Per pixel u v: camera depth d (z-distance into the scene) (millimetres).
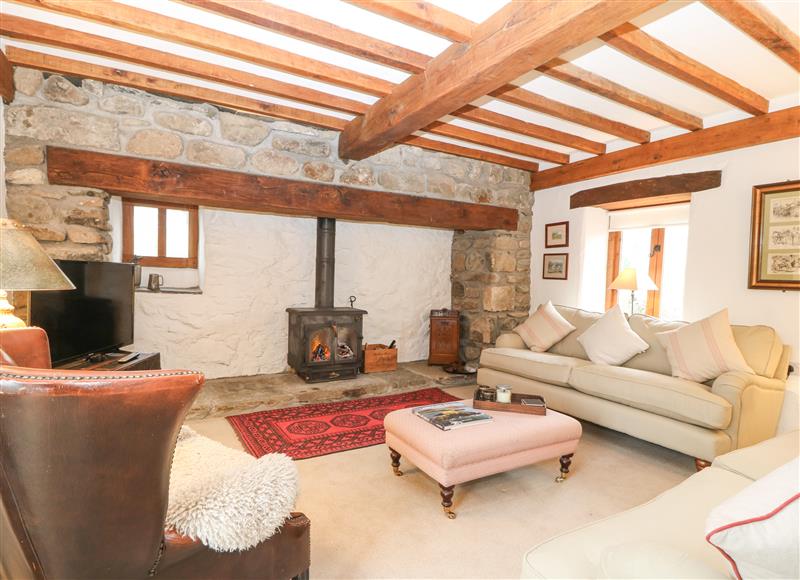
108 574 997
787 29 2062
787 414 2938
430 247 5312
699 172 3561
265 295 4316
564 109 3238
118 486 951
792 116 2963
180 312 3922
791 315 2998
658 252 4418
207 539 1122
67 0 1949
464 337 5203
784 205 3020
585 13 1616
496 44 1992
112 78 2842
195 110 3223
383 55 2328
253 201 3432
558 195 4789
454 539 1889
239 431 3047
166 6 2086
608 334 3406
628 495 2303
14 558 989
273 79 2902
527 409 2486
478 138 3902
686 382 2734
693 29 2205
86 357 2543
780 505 758
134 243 3906
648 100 3076
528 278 5094
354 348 4277
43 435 854
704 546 1171
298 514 1451
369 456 2736
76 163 2852
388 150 4066
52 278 1718
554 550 1164
